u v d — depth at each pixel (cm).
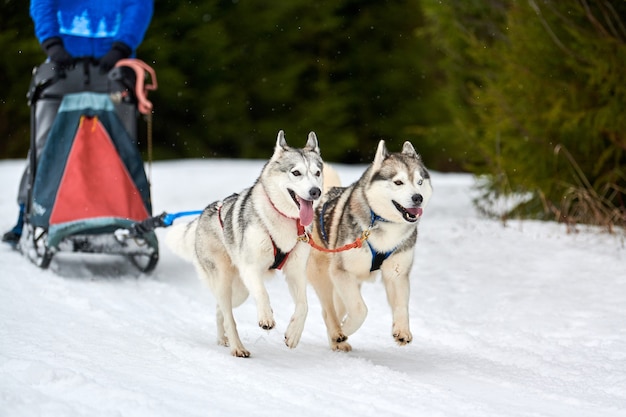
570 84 1187
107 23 952
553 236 1121
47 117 898
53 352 566
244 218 613
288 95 2714
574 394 525
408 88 2848
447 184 1783
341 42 2808
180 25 2534
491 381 557
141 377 515
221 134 2670
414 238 639
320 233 673
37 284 822
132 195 870
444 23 1515
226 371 543
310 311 797
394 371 563
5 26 2417
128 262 988
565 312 777
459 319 769
